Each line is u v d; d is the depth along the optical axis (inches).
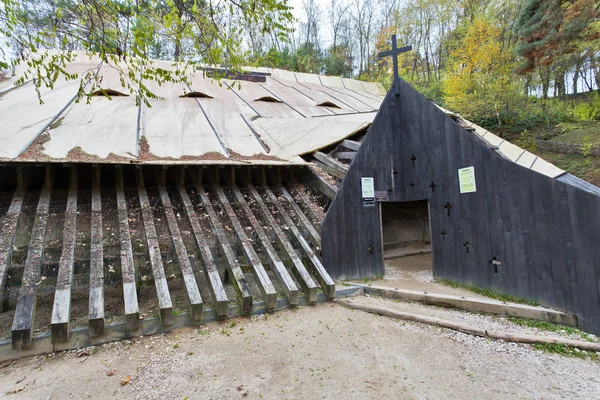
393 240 346.9
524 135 629.9
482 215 201.2
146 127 294.2
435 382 116.2
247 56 225.6
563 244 160.6
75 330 138.6
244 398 107.1
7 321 156.6
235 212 240.4
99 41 168.7
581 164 496.7
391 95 255.1
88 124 270.5
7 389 110.0
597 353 135.3
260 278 183.0
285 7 165.9
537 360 130.6
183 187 237.9
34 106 296.5
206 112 370.3
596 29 459.2
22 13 151.8
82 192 217.5
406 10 996.6
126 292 152.2
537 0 506.6
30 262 154.5
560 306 161.6
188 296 160.6
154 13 166.9
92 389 110.8
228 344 143.3
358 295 207.0
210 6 167.8
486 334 149.9
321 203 265.6
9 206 193.0
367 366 127.0
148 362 128.5
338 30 1269.7
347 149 315.3
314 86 657.0
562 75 756.0
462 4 840.3
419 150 243.3
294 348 140.5
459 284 216.1
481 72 603.5
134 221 206.5
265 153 286.8
